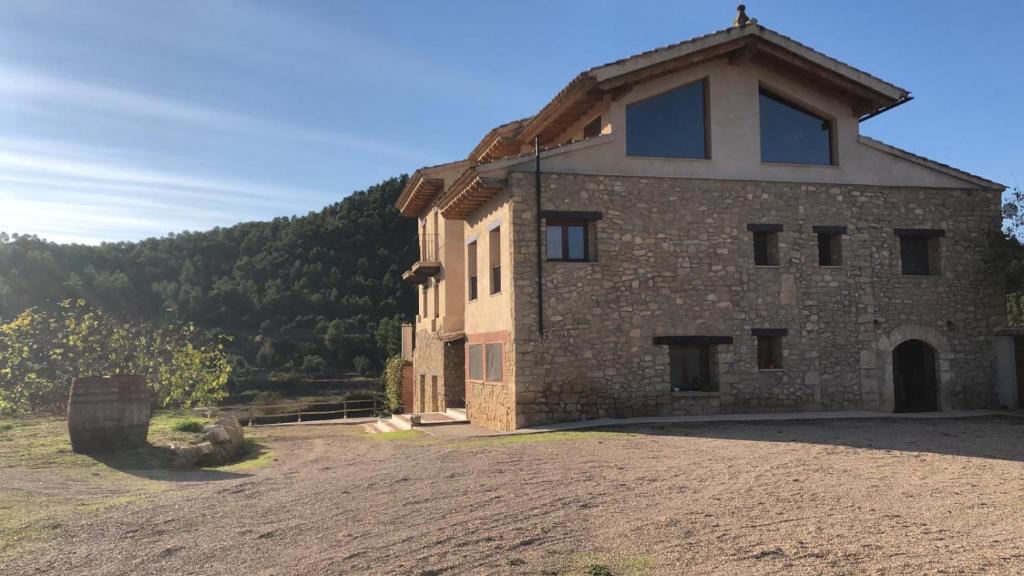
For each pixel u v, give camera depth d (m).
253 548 5.85
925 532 6.05
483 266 17.16
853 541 5.78
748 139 16.41
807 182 16.62
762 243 16.66
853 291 16.64
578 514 6.80
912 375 17.48
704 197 15.99
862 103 16.84
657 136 16.05
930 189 17.33
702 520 6.50
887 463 9.68
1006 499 7.36
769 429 13.52
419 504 7.40
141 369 16.80
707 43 15.60
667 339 15.44
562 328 14.94
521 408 14.62
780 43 15.96
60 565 5.45
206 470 10.88
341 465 11.09
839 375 16.38
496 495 7.74
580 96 15.77
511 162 15.01
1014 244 16.81
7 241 64.44
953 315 17.16
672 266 15.66
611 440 12.15
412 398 28.81
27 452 10.94
